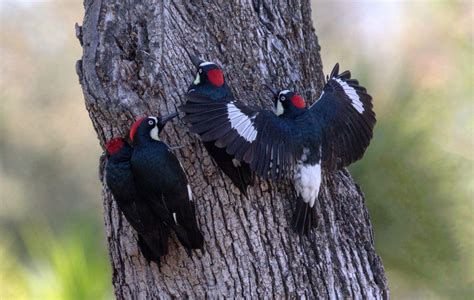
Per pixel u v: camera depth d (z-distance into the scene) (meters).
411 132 13.97
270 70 11.00
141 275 10.81
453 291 14.98
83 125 25.12
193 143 10.32
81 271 13.35
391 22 27.11
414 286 15.30
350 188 11.48
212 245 10.47
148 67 10.29
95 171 24.30
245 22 10.93
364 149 10.55
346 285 10.85
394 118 13.90
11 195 23.47
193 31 10.64
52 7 26.80
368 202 13.66
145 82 10.27
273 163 9.53
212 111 9.32
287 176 9.98
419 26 25.17
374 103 14.11
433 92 16.62
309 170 9.88
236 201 10.41
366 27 27.48
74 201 23.80
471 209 14.52
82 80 10.50
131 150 10.01
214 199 10.41
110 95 10.27
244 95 10.70
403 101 14.12
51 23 26.67
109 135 10.55
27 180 23.92
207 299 10.56
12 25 26.36
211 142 9.95
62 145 24.66
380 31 26.98
